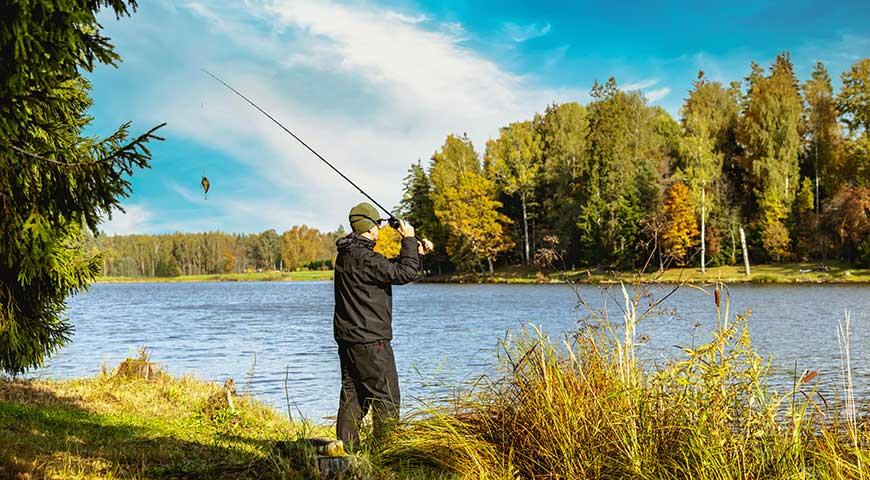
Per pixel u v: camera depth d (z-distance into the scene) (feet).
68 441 19.24
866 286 131.95
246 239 558.97
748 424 14.21
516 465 15.20
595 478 14.33
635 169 180.55
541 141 240.53
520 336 18.98
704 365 14.78
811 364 45.44
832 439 14.61
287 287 294.46
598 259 176.35
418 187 270.05
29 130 14.52
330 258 504.84
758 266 166.71
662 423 14.79
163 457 17.62
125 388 33.83
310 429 21.88
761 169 174.81
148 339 76.74
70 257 29.71
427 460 15.48
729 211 172.96
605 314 17.87
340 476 13.75
